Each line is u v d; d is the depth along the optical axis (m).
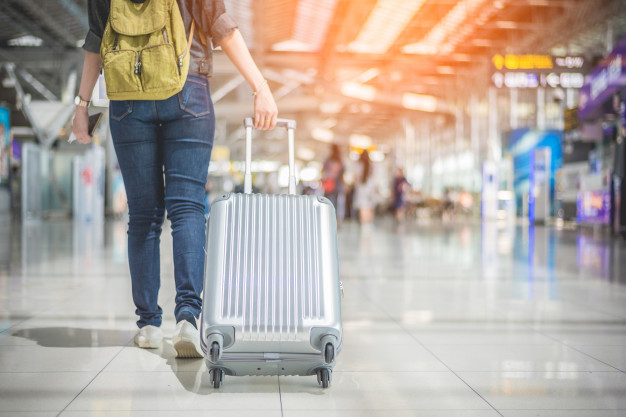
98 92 3.17
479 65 27.16
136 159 2.94
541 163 21.56
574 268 6.94
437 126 39.25
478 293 5.03
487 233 14.96
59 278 5.75
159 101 2.82
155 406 2.18
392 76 31.30
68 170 26.08
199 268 2.89
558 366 2.79
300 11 20.97
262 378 2.55
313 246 2.44
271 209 2.50
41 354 2.90
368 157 19.17
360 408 2.19
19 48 23.06
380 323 3.77
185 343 2.73
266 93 2.79
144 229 3.05
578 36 21.58
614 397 2.35
